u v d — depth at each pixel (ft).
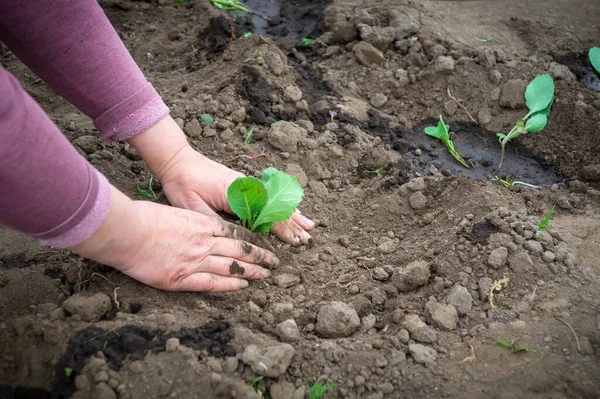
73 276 2.77
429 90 3.91
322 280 2.99
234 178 3.03
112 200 2.43
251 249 2.86
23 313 2.64
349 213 3.34
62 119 3.53
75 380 2.45
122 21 4.37
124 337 2.56
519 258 2.92
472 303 2.84
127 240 2.51
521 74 3.91
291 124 3.54
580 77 3.99
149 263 2.63
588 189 3.38
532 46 4.15
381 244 3.16
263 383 2.56
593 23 4.33
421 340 2.71
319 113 3.71
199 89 3.69
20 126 2.16
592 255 2.97
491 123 3.79
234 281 2.83
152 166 3.00
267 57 3.79
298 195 2.92
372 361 2.65
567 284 2.86
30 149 2.18
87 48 2.67
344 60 4.05
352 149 3.58
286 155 3.46
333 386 2.58
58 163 2.24
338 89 3.89
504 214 3.10
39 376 2.47
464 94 3.88
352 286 2.96
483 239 3.01
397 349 2.68
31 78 3.85
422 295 2.90
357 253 3.14
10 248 2.91
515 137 3.73
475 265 2.93
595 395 2.53
